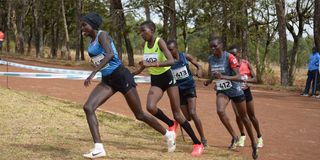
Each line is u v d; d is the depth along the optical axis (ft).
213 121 40.06
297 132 37.09
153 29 25.68
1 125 31.68
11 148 25.53
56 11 187.93
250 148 30.37
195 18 121.19
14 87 55.62
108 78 24.40
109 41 24.02
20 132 29.91
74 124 33.83
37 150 25.43
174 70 28.81
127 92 24.75
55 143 27.45
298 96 68.95
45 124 33.04
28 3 184.75
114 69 24.27
